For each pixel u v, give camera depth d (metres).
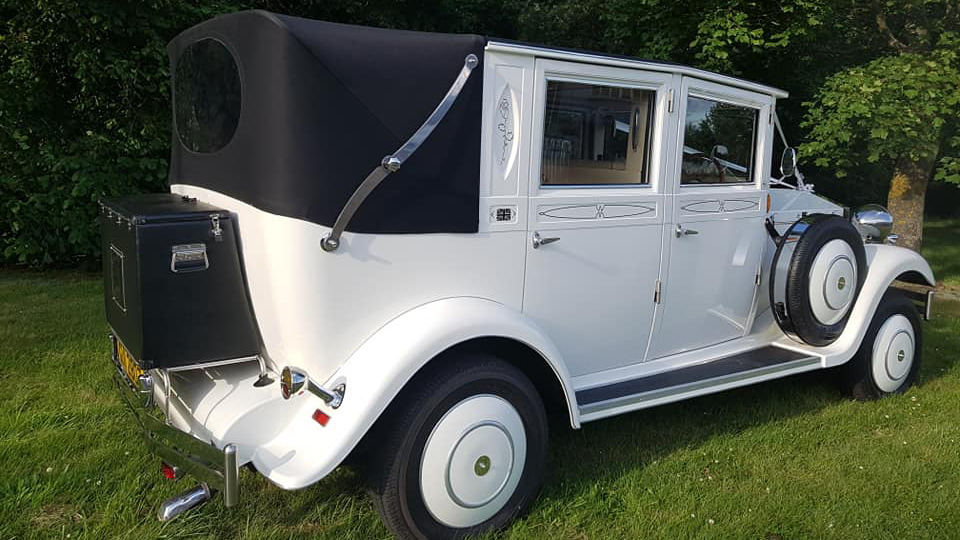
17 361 4.66
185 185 3.39
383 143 2.65
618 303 3.51
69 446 3.48
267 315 2.74
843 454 3.74
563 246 3.22
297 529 2.91
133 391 2.95
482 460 2.78
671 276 3.71
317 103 2.52
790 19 7.88
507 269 3.06
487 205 2.95
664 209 3.58
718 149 3.89
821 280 4.04
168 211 2.76
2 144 7.15
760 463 3.60
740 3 7.64
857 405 4.49
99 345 5.04
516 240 3.06
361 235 2.66
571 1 12.96
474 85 2.83
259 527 2.91
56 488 3.08
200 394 2.79
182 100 3.35
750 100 3.96
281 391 2.68
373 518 2.99
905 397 4.63
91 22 6.68
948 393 4.73
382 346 2.66
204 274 2.73
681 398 3.48
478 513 2.82
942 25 7.43
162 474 3.24
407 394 2.67
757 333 4.40
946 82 6.44
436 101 2.73
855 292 4.25
